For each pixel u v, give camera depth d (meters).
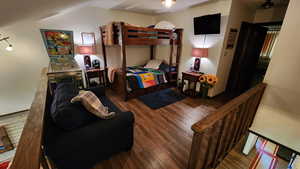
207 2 3.04
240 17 3.16
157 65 4.45
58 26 3.18
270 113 2.09
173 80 4.27
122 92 3.39
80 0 2.09
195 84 3.52
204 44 3.38
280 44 1.81
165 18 4.30
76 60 3.66
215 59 3.22
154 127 2.31
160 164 1.62
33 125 0.93
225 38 3.02
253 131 2.31
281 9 3.11
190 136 2.11
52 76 2.59
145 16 4.53
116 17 3.95
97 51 3.89
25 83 3.10
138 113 2.76
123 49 2.90
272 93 2.01
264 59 4.64
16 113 3.16
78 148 1.26
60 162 1.20
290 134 1.97
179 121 2.50
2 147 2.87
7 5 1.23
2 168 2.36
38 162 0.64
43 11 2.05
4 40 2.69
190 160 1.14
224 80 3.73
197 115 2.72
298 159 2.07
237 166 1.99
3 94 2.92
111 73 3.66
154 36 3.32
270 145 2.49
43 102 1.30
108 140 1.47
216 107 3.06
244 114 1.72
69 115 1.23
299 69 1.71
